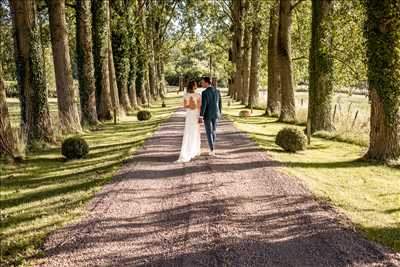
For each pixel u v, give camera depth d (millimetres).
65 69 18531
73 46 36000
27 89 15234
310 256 5371
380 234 6121
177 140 15695
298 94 53750
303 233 6160
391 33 11398
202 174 9914
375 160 11930
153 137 16625
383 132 11898
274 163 11148
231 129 19312
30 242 5988
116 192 8438
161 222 6668
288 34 24109
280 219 6770
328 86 18938
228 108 36625
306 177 9789
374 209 7414
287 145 13367
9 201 8484
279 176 9641
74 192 8719
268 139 16766
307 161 11961
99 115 24922
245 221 6680
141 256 5414
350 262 5199
